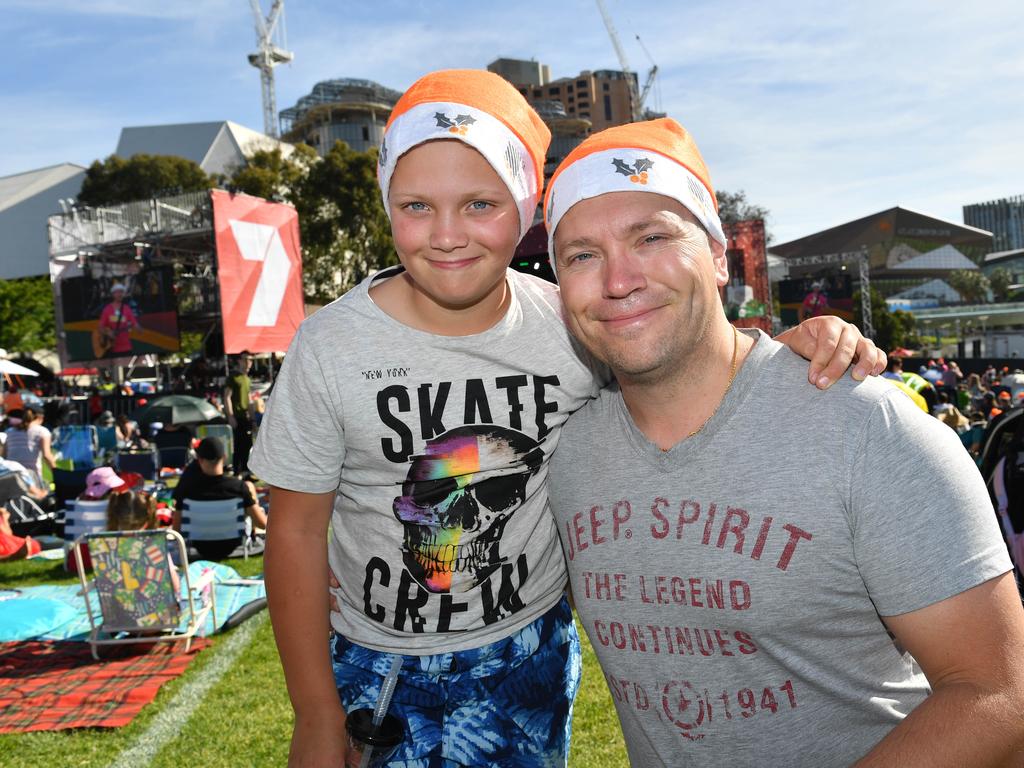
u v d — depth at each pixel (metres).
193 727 4.04
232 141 50.56
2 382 20.33
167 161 39.28
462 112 1.51
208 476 6.63
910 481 1.17
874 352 1.32
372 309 1.64
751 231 24.16
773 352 1.35
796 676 1.32
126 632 5.27
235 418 12.48
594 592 1.47
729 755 1.39
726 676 1.36
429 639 1.77
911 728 1.10
